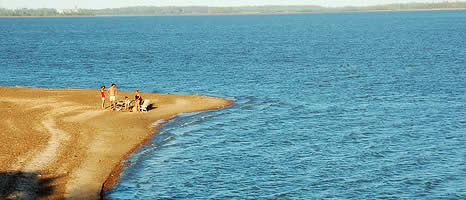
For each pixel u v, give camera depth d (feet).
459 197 75.56
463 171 86.22
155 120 121.80
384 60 262.88
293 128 116.06
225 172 85.76
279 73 214.69
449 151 97.55
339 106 141.69
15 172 77.51
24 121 112.57
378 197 75.72
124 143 100.27
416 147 100.27
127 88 178.19
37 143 94.68
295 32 605.31
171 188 78.33
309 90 169.58
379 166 88.89
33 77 204.23
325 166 88.89
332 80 192.03
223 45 393.50
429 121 122.01
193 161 91.30
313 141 104.99
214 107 138.92
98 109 129.49
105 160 88.74
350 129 115.03
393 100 149.79
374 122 121.60
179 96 152.35
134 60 271.28
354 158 93.30
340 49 341.41
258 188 78.84
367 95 158.61
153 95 152.35
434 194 76.74
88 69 230.68
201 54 309.42
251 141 104.99
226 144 102.53
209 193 76.74
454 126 116.78
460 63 240.94
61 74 213.66
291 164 90.07
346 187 79.46
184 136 108.17
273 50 339.57
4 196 68.08
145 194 75.61
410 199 75.10
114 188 77.30
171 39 481.87
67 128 107.96
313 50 336.29
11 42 422.82
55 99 141.28
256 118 126.52
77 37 516.73
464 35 472.44
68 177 78.28
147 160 91.20
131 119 120.67
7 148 89.71
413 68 225.76
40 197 69.21
